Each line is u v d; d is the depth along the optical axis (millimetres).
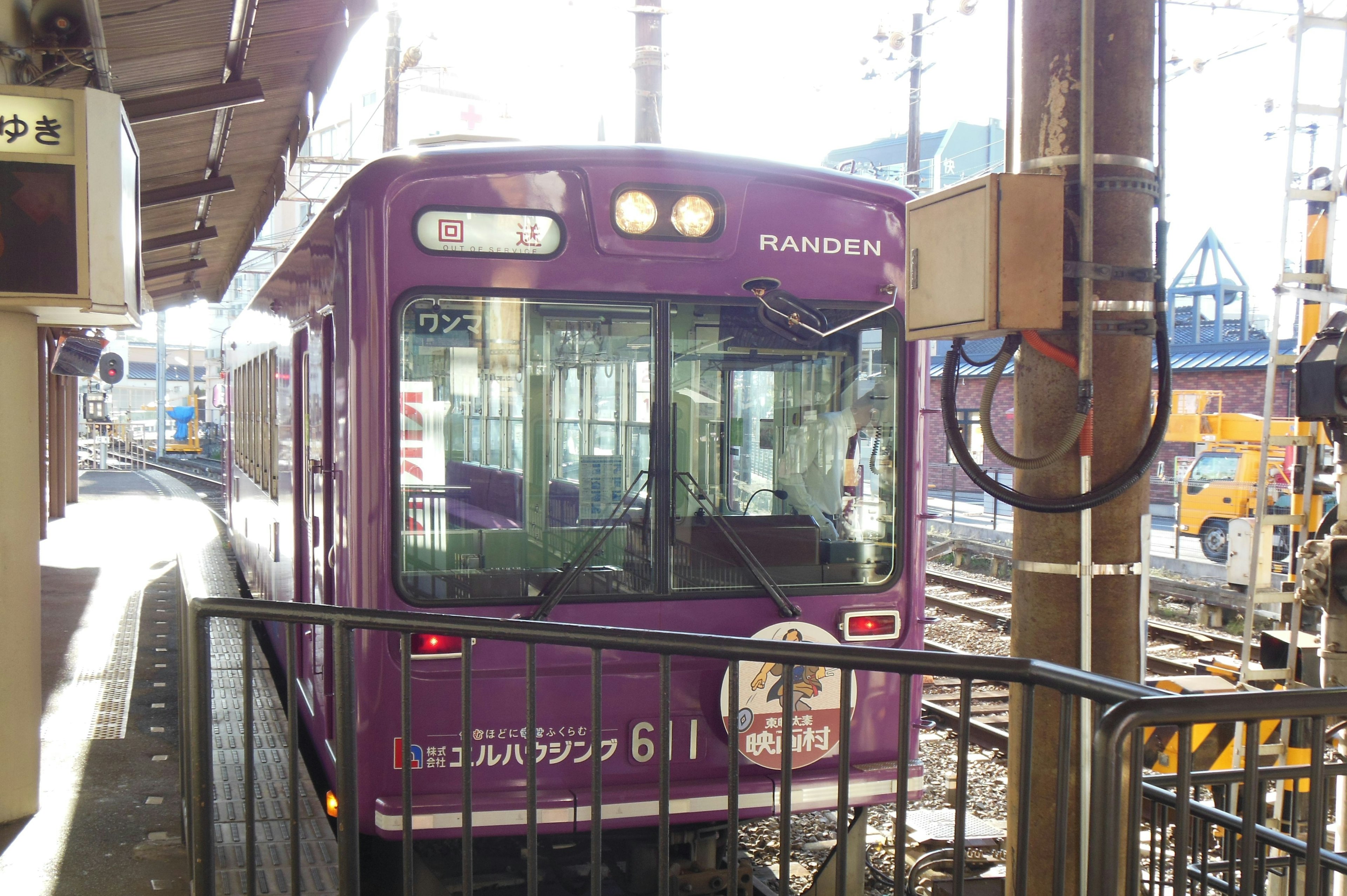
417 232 4336
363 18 7496
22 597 4609
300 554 5762
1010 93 3467
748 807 4582
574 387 4512
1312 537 5422
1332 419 4547
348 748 3092
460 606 4387
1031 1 3350
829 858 4777
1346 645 4469
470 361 4410
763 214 4711
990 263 3109
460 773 4336
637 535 4578
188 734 4297
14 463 4516
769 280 4680
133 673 7469
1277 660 5742
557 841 4812
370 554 4309
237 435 11055
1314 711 2258
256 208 14180
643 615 4566
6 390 4398
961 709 2617
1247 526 12406
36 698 4762
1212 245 28719
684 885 4621
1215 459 18359
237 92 7742
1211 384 26797
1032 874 3309
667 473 4609
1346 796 4324
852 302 4844
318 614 3096
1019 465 3223
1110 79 3293
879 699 4828
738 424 4703
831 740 4719
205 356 74500
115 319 4414
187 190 10539
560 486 4512
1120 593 3297
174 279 18500
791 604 4742
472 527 4406
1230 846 3596
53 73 5223
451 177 4367
